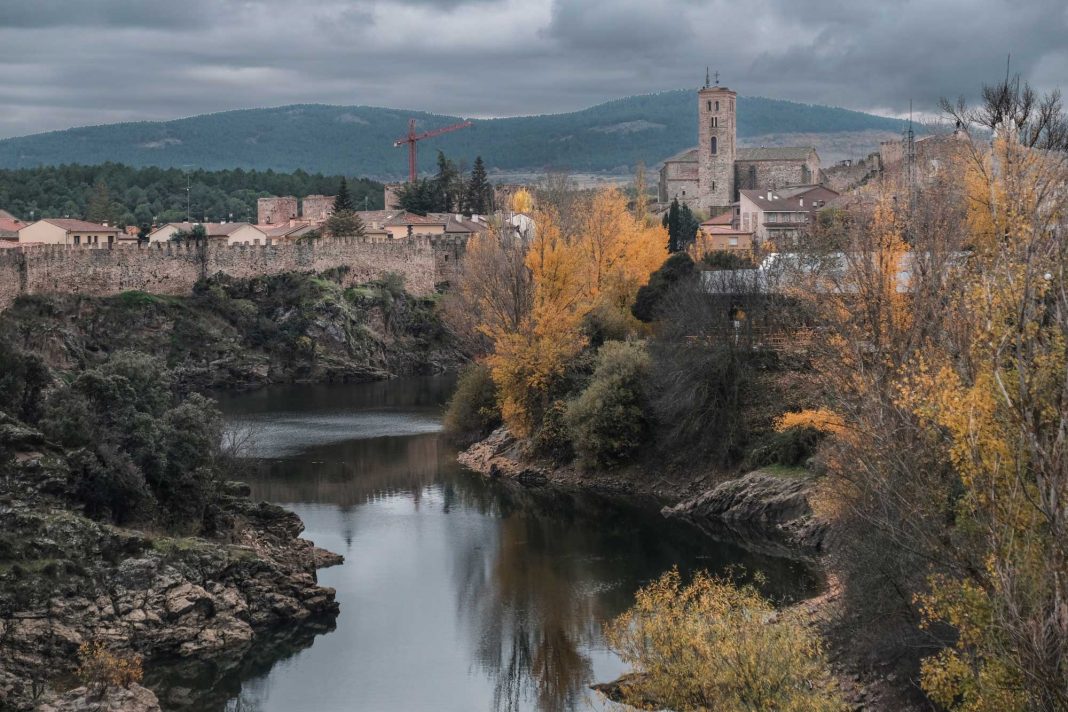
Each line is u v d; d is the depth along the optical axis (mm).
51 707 60531
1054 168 62188
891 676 54250
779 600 74062
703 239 185000
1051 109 71000
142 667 67938
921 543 48031
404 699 64062
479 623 74188
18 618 66750
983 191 71938
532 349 119188
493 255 150250
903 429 52562
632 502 105188
